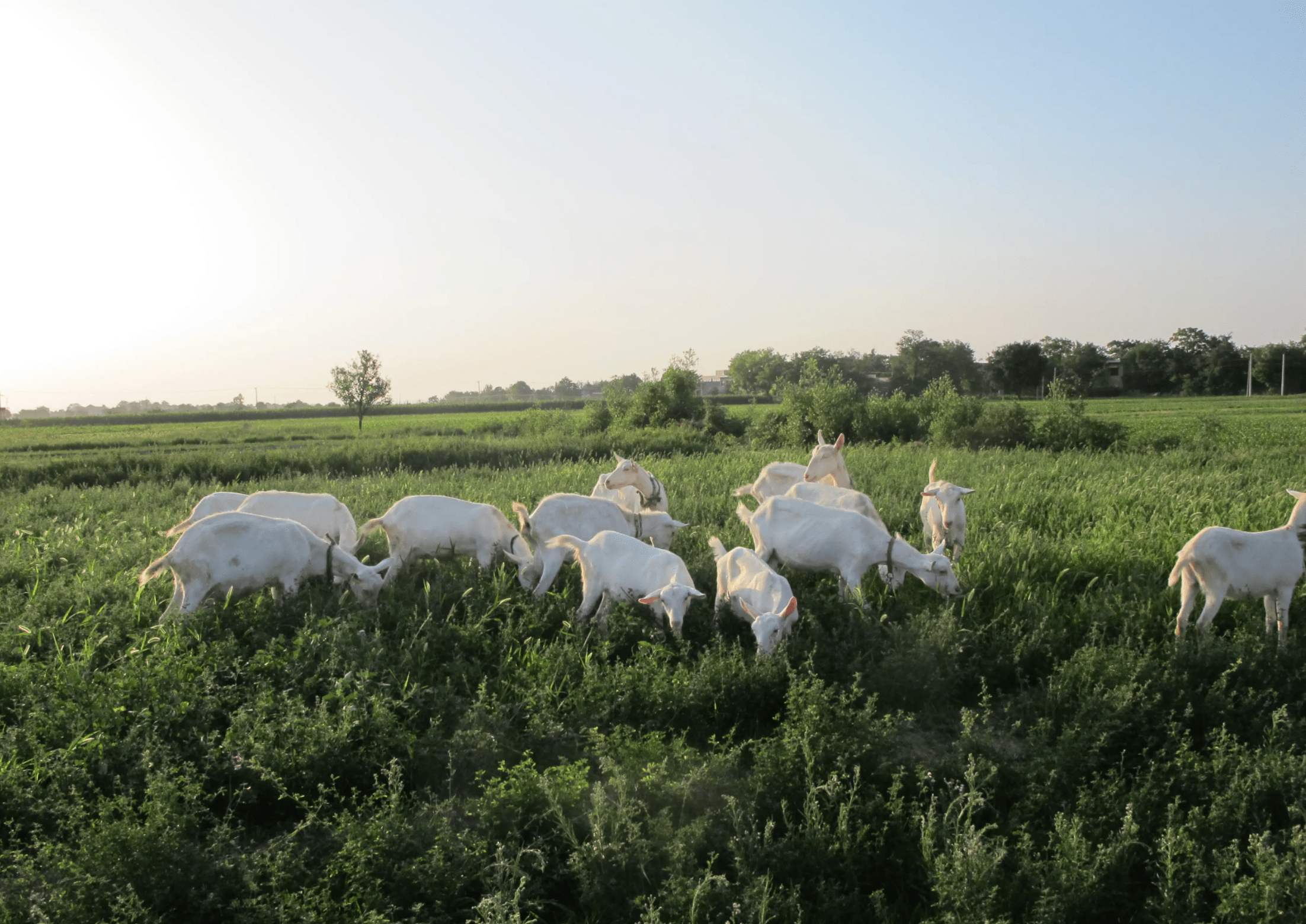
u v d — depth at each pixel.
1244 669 6.79
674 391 41.38
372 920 3.80
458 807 5.18
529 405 114.38
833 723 5.66
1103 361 109.31
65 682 6.14
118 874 4.09
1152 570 9.54
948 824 4.71
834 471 12.20
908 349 111.06
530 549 10.25
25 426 72.00
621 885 4.33
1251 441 29.56
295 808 5.26
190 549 7.86
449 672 6.96
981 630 7.73
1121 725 5.85
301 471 23.42
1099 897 4.29
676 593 7.64
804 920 4.23
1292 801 4.95
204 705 5.94
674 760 5.43
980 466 19.89
